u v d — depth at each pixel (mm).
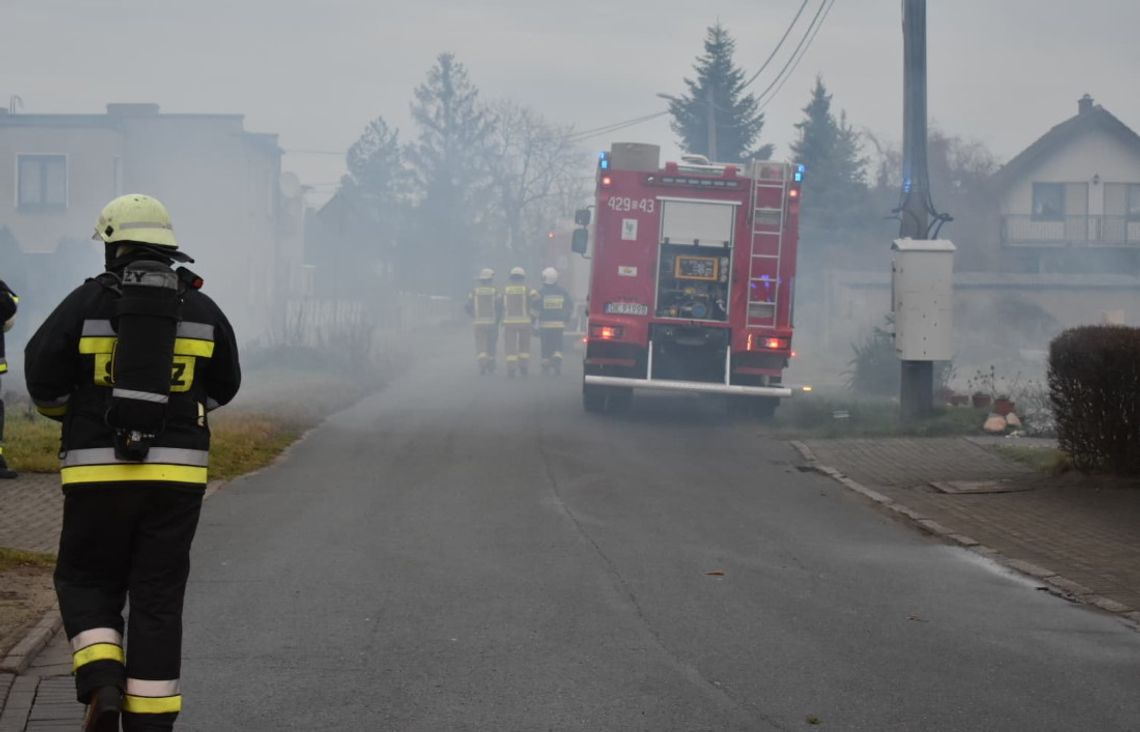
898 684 5992
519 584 7965
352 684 5828
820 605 7609
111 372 4605
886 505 11609
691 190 18641
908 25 17344
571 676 6012
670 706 5586
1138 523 10523
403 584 7902
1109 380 12164
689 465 14094
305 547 9039
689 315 18797
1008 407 16922
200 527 9781
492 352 28281
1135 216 52875
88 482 4562
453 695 5688
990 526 10492
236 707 5473
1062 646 6758
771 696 5766
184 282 4812
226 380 4906
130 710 4531
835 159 50625
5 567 7812
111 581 4746
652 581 8141
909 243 17000
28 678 5719
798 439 16391
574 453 14812
